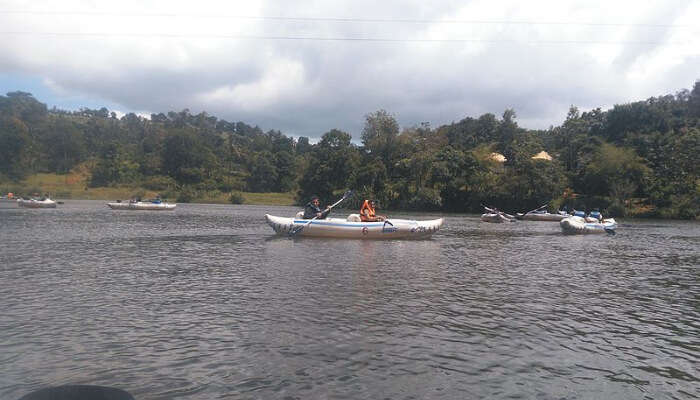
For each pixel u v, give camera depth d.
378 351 6.26
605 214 57.16
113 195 92.62
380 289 9.96
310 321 7.50
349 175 71.56
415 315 7.98
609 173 60.62
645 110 69.62
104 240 18.69
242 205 80.75
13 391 4.95
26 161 102.12
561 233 27.98
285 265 13.00
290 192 103.44
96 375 5.38
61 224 26.50
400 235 21.83
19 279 10.63
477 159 65.44
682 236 27.47
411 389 5.16
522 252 17.47
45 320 7.43
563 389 5.27
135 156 109.12
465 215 54.72
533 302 9.20
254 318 7.62
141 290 9.60
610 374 5.72
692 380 5.59
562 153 72.12
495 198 62.03
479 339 6.86
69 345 6.32
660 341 6.98
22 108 132.25
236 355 6.02
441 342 6.68
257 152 118.31
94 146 120.31
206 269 12.21
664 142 62.72
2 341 6.46
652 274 12.98
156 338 6.63
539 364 5.98
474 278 11.61
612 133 72.19
